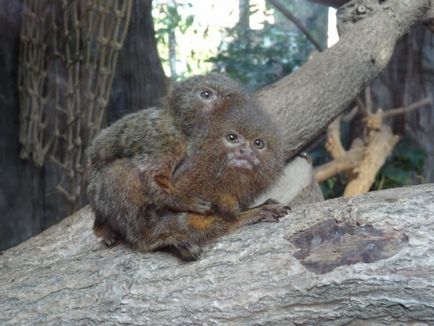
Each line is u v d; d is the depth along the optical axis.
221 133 0.61
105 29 0.96
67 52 0.97
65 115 1.00
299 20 1.32
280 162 0.63
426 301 0.52
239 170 0.60
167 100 0.63
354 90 0.96
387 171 1.28
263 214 0.60
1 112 1.02
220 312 0.56
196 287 0.57
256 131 0.61
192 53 1.35
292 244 0.57
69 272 0.62
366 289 0.53
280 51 1.36
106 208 0.63
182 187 0.60
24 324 0.60
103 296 0.59
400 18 1.03
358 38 0.99
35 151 1.01
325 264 0.55
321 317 0.55
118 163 0.62
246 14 1.40
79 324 0.59
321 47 1.33
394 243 0.54
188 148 0.61
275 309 0.55
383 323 0.54
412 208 0.56
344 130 1.38
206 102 0.61
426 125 1.33
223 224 0.60
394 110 1.25
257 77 1.33
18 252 0.72
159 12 1.34
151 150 0.61
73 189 1.01
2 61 1.01
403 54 1.32
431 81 1.32
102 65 0.97
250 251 0.58
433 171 1.35
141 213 0.61
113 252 0.62
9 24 1.00
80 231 0.74
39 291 0.61
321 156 1.33
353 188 1.15
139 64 1.08
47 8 0.97
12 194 1.03
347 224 0.56
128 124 0.63
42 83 1.00
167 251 0.60
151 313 0.57
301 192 0.87
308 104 0.92
